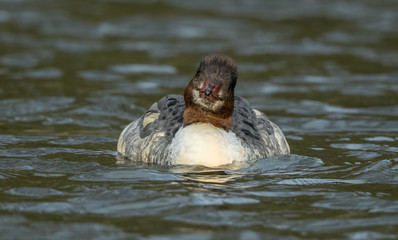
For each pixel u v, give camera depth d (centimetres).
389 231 940
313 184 1166
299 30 2852
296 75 2177
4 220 967
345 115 1745
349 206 1046
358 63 2334
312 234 927
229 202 1059
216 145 1262
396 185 1158
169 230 936
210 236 914
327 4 3422
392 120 1691
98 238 905
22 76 2072
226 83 1261
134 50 2475
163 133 1329
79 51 2439
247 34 2767
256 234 924
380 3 3450
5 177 1182
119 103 1800
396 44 2619
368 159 1345
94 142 1473
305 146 1463
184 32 2777
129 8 3209
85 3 3284
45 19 2923
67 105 1775
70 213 1001
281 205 1049
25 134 1512
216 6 3328
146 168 1255
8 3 3216
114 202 1052
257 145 1320
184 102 1390
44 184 1144
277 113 1766
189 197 1079
